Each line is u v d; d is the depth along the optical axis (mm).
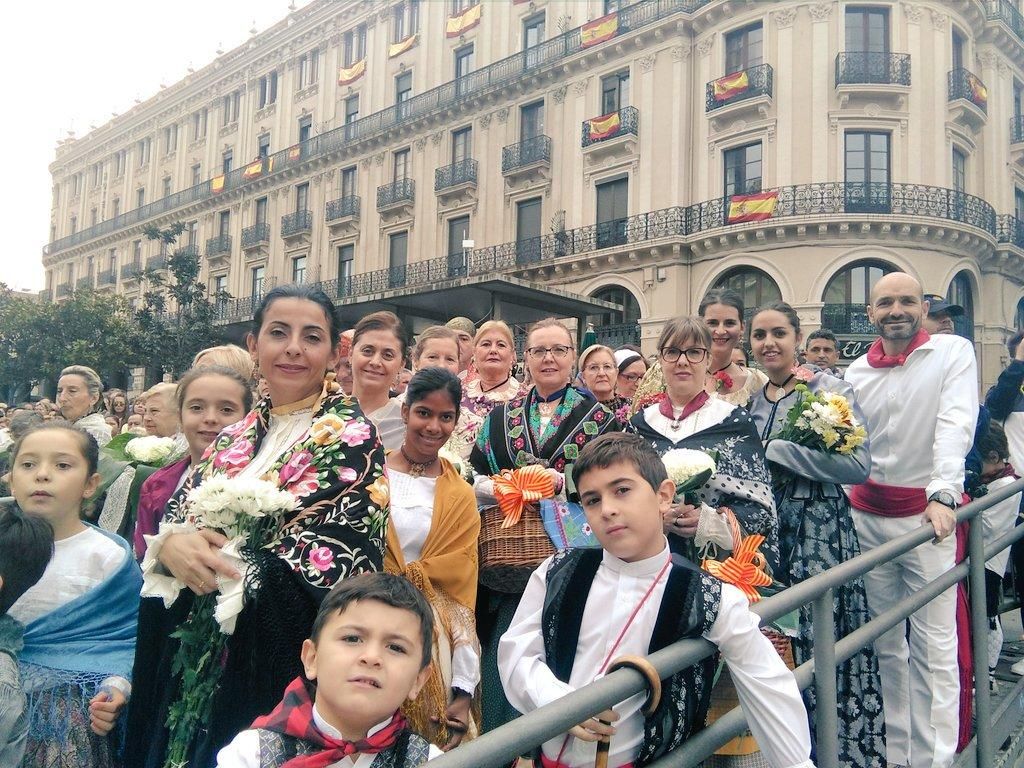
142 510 3092
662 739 1803
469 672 2475
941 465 3193
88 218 42781
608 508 1949
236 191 32812
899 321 3555
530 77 23141
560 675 1997
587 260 21359
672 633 1854
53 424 2705
